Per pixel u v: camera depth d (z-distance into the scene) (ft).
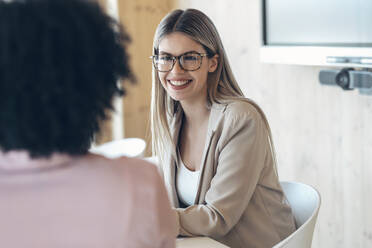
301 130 8.85
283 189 5.44
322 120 8.39
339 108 8.04
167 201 2.39
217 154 4.94
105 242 2.11
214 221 4.54
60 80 2.03
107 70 2.23
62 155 2.20
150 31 11.50
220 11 10.30
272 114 9.45
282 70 9.08
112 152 8.80
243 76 10.00
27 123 2.02
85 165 2.23
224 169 4.76
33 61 1.99
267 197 4.99
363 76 6.86
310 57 7.70
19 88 1.97
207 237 4.47
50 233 2.08
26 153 2.14
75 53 2.09
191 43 5.01
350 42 7.00
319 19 7.57
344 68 7.21
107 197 2.17
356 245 8.04
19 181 2.14
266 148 4.97
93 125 2.28
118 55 2.27
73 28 2.08
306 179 8.87
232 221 4.66
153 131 5.66
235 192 4.67
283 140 9.29
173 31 5.02
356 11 6.87
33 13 2.03
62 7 2.09
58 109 2.06
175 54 5.03
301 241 4.33
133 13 11.07
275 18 8.53
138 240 2.18
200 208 4.66
